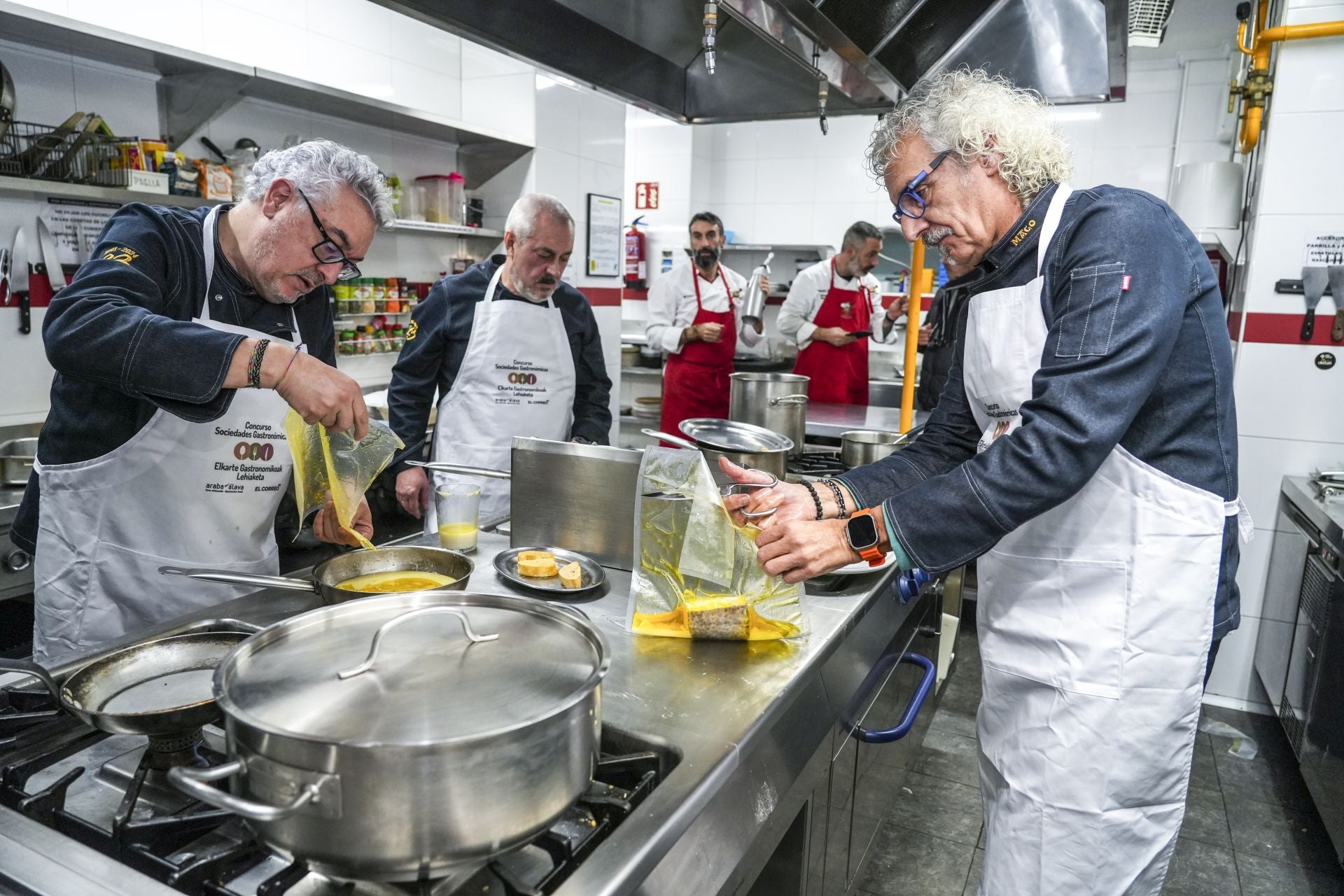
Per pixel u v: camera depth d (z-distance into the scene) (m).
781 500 1.27
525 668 0.83
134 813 0.85
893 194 1.29
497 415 2.34
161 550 1.50
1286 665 2.70
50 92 2.55
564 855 0.78
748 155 7.07
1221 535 1.18
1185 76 5.59
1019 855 1.31
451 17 1.46
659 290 4.43
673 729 1.00
